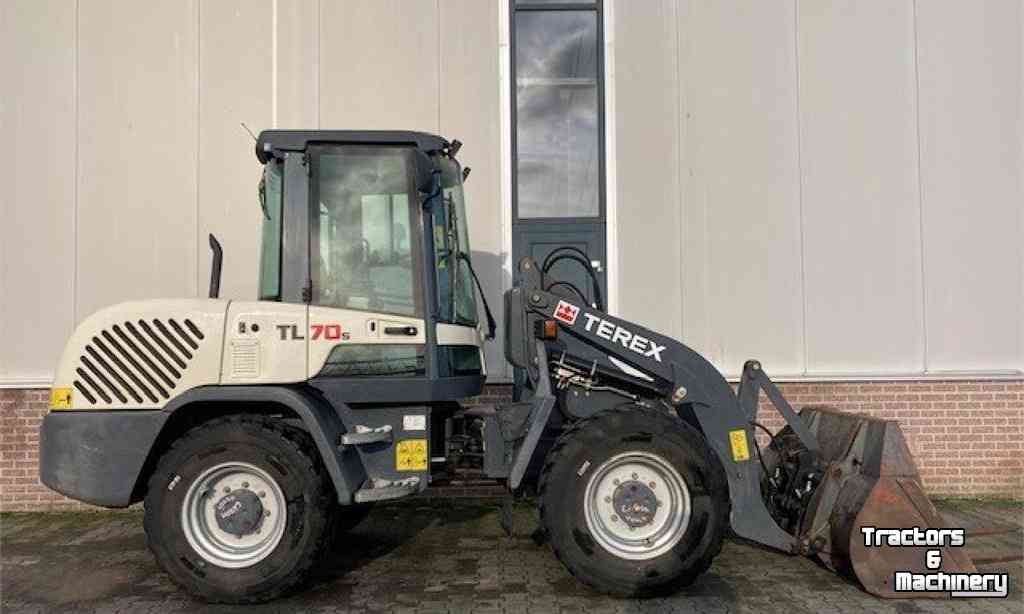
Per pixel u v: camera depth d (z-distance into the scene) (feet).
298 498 14.17
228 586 13.99
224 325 14.74
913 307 22.18
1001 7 22.29
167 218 21.90
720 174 22.38
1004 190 22.24
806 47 22.44
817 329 22.20
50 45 21.81
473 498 21.38
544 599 14.55
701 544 14.26
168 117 21.98
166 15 22.07
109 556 17.46
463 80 22.31
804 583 15.35
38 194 21.66
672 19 22.52
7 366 21.43
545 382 15.47
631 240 22.30
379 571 16.20
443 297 15.76
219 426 14.24
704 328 22.20
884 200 22.31
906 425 21.88
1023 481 21.79
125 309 14.79
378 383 15.03
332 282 15.28
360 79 22.25
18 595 14.98
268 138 15.39
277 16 22.18
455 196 16.71
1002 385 21.89
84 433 14.42
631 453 14.40
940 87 22.35
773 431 21.94
